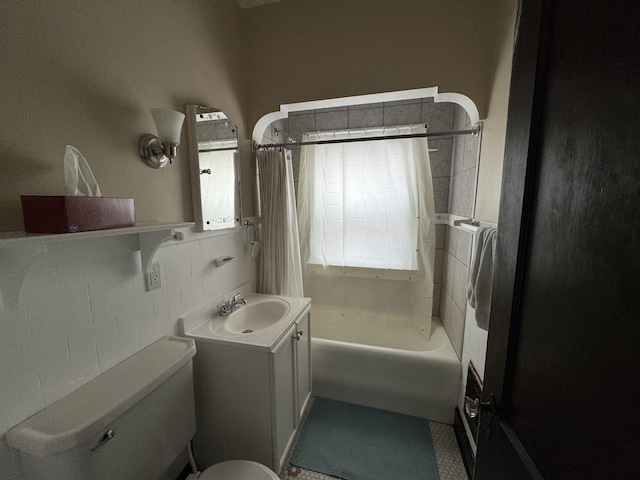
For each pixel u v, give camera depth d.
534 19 0.54
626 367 0.34
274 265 1.94
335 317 2.60
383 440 1.59
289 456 1.48
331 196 2.44
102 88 0.94
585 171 0.41
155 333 1.18
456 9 1.46
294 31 1.69
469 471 1.38
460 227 1.85
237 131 1.69
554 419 0.47
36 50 0.76
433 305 2.51
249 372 1.23
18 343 0.73
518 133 0.59
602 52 0.38
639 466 0.32
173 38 1.23
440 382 1.70
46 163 0.79
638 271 0.32
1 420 0.71
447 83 1.49
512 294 0.59
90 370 0.92
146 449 0.93
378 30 1.56
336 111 2.53
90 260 0.91
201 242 1.44
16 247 0.69
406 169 2.26
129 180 1.05
